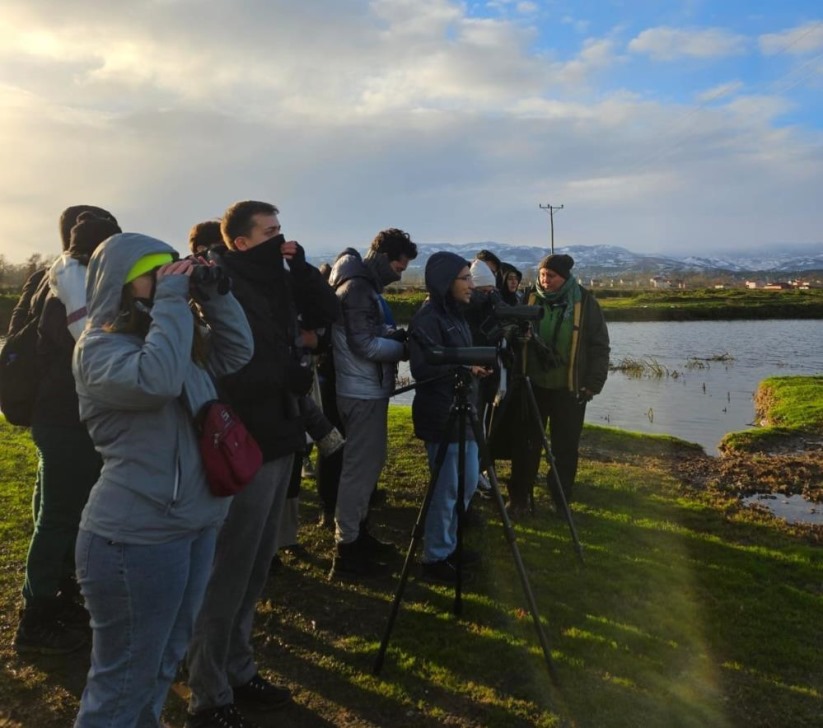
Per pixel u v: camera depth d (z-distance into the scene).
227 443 2.32
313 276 3.62
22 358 3.45
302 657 3.60
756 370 19.73
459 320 4.42
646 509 5.94
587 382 5.63
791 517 5.95
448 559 4.51
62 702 3.20
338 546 4.48
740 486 6.73
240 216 3.06
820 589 4.45
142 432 2.22
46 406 3.43
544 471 7.02
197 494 2.30
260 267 3.02
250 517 2.84
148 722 2.43
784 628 3.91
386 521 5.55
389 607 4.12
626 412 13.21
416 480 6.61
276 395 2.93
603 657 3.59
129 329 2.28
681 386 16.75
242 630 3.12
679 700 3.23
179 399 2.31
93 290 2.29
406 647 3.69
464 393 3.61
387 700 3.24
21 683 3.33
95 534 2.21
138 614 2.23
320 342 4.24
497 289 5.83
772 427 9.59
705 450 9.20
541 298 5.74
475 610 4.08
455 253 4.35
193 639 2.88
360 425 4.35
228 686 2.98
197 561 2.42
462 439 3.86
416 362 4.18
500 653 3.62
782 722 3.09
